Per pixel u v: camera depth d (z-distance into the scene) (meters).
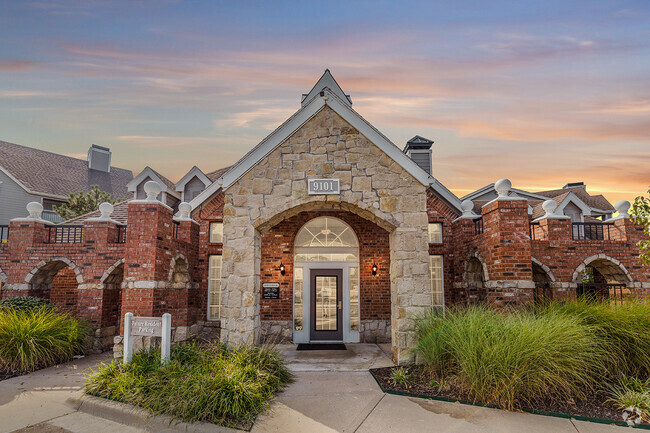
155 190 8.69
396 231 8.12
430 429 4.73
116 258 10.18
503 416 5.06
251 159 8.23
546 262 9.64
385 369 7.46
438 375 6.43
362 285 11.52
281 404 5.66
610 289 10.42
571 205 15.29
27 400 6.14
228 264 7.98
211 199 11.99
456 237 11.06
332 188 8.17
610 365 5.96
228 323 7.79
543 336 5.48
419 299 7.89
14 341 7.93
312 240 11.84
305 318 11.45
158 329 6.63
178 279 10.52
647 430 4.68
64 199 19.77
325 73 12.72
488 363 5.45
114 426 5.20
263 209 8.14
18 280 10.31
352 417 5.15
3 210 17.94
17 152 20.83
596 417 4.97
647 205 7.13
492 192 17.45
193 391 5.31
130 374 6.22
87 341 9.70
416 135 15.55
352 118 8.34
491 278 8.17
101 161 24.81
